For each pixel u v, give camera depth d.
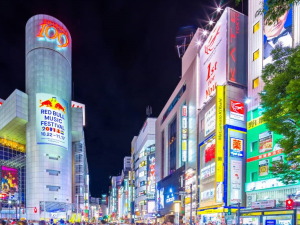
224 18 48.94
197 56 60.50
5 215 80.19
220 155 43.56
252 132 42.31
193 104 61.53
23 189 95.75
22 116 86.50
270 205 21.64
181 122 69.19
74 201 113.81
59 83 93.12
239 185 41.97
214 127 47.66
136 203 132.00
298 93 12.26
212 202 46.03
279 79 14.01
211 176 47.41
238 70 47.00
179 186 68.00
